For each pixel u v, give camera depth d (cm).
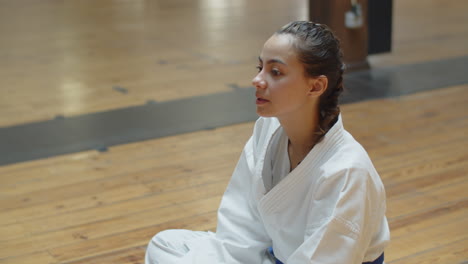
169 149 350
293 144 153
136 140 364
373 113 404
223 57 580
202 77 508
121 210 278
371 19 539
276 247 157
